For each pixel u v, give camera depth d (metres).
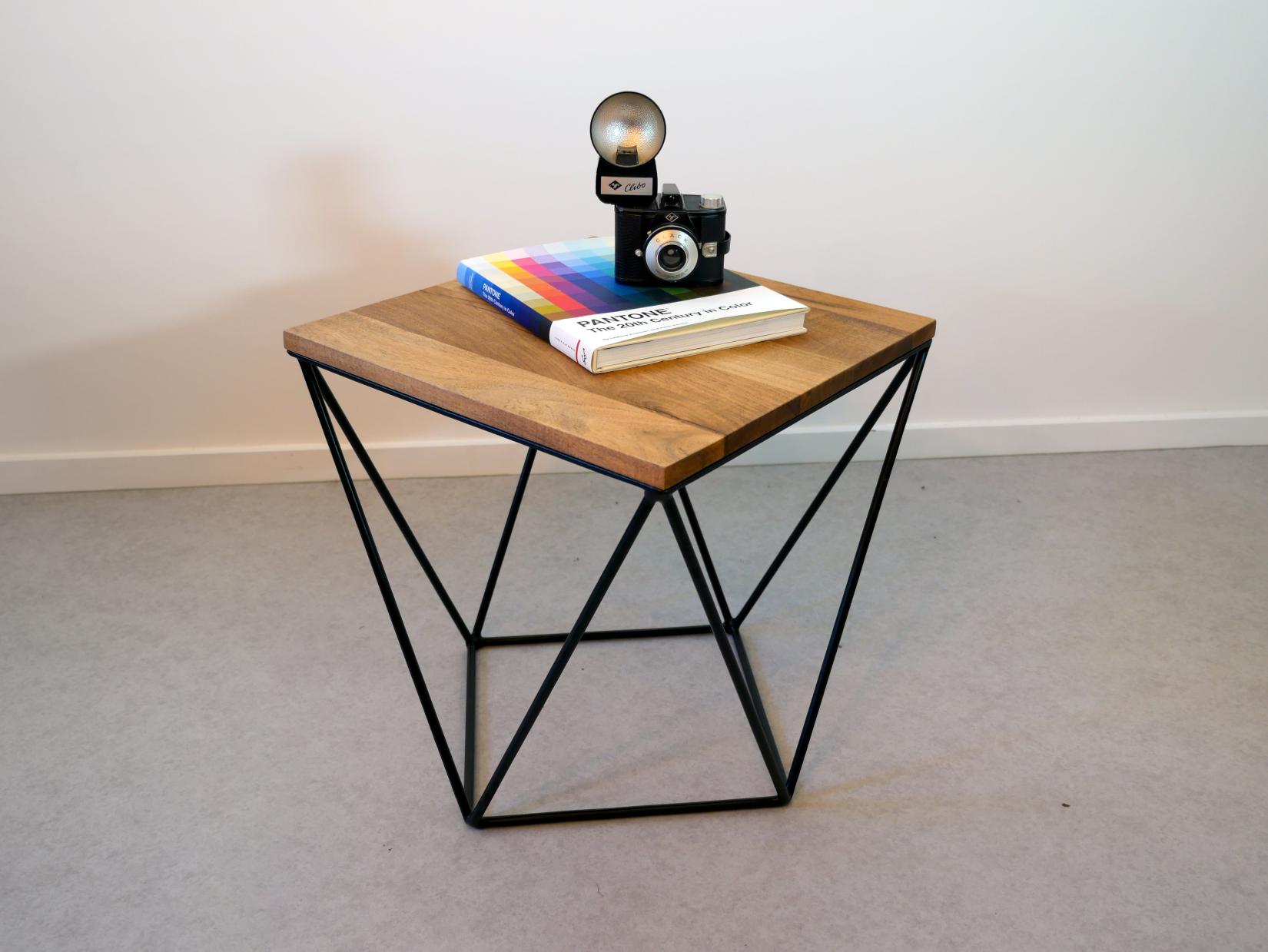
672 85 1.80
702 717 1.46
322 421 1.15
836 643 1.23
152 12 1.65
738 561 1.82
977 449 2.19
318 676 1.54
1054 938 1.14
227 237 1.84
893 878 1.21
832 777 1.36
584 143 1.84
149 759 1.38
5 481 2.01
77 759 1.38
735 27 1.76
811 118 1.85
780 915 1.17
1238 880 1.21
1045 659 1.58
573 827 1.28
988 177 1.92
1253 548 1.87
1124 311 2.07
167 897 1.18
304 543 1.87
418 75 1.75
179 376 1.96
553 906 1.18
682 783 1.35
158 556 1.83
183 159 1.77
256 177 1.80
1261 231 2.00
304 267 1.89
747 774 1.37
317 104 1.75
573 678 1.54
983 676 1.55
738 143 1.86
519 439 0.94
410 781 1.35
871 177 1.91
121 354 1.93
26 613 1.67
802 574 1.79
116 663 1.56
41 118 1.71
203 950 1.12
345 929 1.15
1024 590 1.75
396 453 2.07
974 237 1.97
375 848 1.25
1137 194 1.96
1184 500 2.03
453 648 1.61
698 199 1.18
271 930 1.14
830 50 1.79
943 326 2.06
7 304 1.86
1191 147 1.92
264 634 1.63
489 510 1.98
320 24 1.69
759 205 1.92
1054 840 1.26
